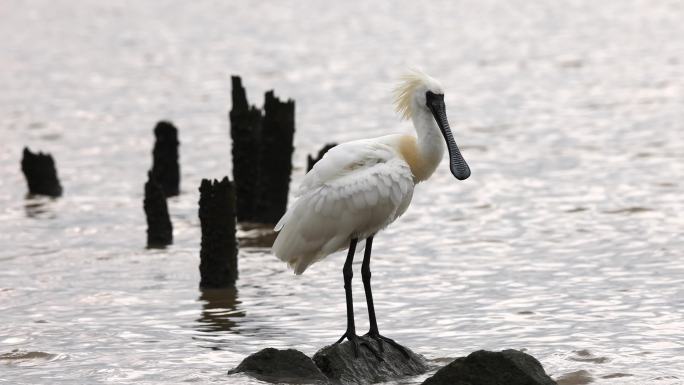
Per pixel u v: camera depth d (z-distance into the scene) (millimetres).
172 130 27422
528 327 15992
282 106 23406
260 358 13453
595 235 22078
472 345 15148
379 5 88250
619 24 71188
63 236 23297
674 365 13992
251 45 67375
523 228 23031
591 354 14500
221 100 46625
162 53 64062
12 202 27188
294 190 28062
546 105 42125
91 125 40469
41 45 68125
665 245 20938
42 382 13766
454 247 21500
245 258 20672
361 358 13430
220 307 17391
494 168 30172
